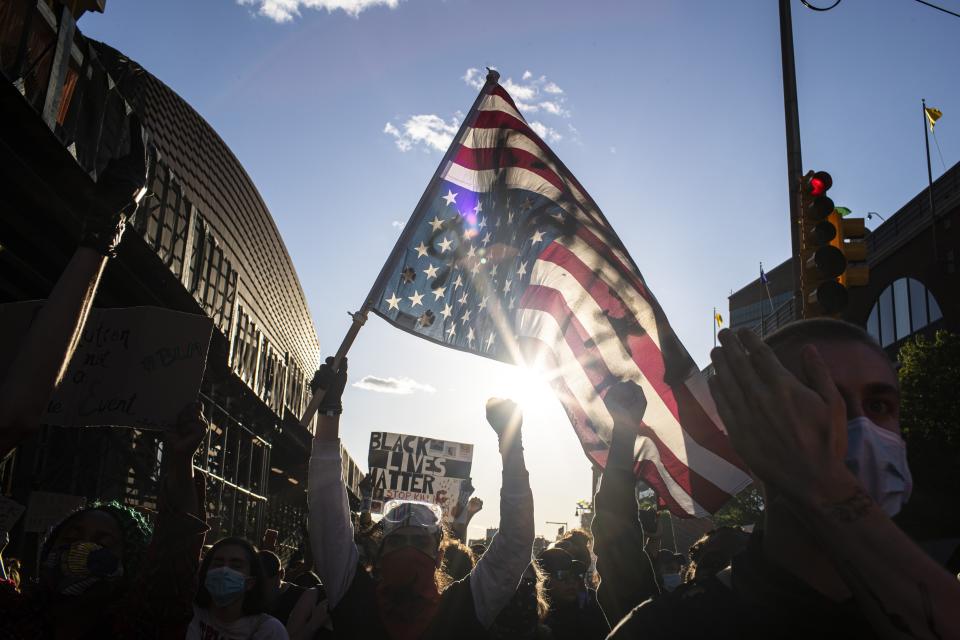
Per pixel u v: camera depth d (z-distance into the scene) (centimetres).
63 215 1212
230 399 2691
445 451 1279
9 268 1290
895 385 115
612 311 538
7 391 188
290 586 531
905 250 3550
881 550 86
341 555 321
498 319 530
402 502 324
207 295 2608
